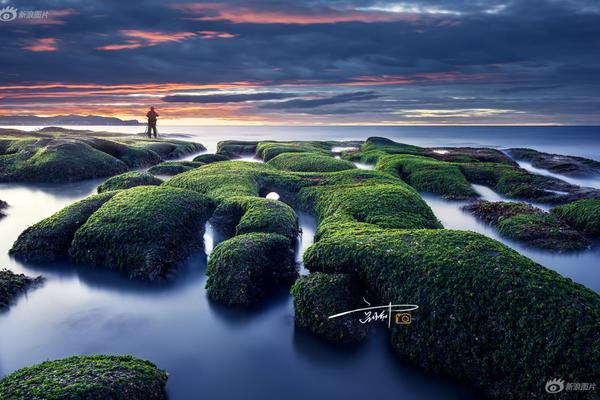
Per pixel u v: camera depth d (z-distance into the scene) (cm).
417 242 1625
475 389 1203
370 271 1530
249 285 1719
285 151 6297
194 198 2603
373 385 1272
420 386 1261
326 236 2050
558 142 11531
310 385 1273
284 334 1516
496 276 1314
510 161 5881
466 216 3222
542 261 2250
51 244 2197
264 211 2408
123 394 1026
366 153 6319
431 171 4419
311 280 1509
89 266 2086
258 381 1286
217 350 1430
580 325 1108
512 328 1180
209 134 15462
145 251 2014
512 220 2786
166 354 1409
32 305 1728
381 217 2302
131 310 1695
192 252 2223
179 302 1758
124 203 2416
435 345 1275
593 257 2281
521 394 1107
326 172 4244
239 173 3712
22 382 1014
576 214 2791
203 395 1220
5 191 4150
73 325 1581
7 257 2194
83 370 1077
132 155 5869
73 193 4097
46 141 5631
